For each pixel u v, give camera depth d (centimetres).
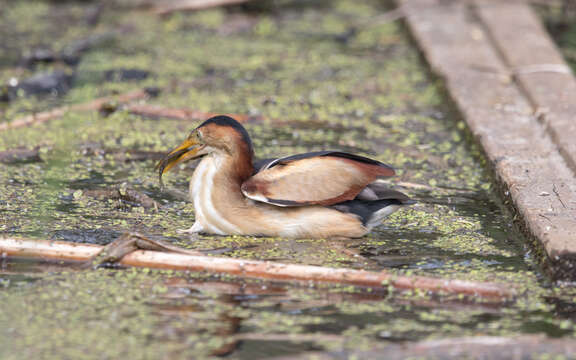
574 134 1241
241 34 2167
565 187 1055
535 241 920
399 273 863
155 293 816
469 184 1183
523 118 1374
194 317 768
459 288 819
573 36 2061
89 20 2206
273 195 917
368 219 959
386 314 781
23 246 897
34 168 1206
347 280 837
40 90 1633
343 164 938
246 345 716
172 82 1697
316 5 2505
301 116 1508
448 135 1423
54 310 777
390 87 1722
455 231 1000
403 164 1264
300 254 914
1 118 1456
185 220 1023
